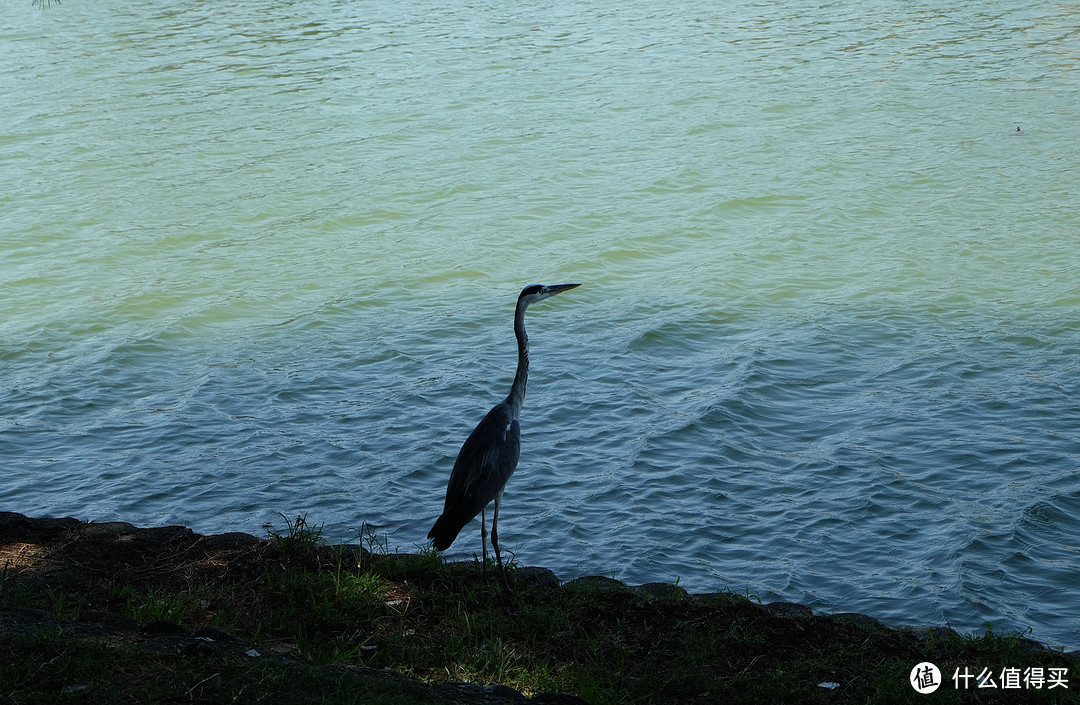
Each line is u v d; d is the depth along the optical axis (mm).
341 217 30141
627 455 16359
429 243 27859
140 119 41188
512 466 8828
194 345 21578
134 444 17125
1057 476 15242
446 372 19859
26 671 6273
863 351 20281
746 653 7746
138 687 6195
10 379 19812
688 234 28031
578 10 62688
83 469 16234
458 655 7527
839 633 8109
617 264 26031
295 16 62031
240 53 52500
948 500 14680
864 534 13906
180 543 9320
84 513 14773
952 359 19609
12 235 28938
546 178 33188
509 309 23156
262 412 18312
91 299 24250
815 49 51250
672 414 17734
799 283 24250
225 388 19328
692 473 15734
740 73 46656
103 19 62062
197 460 16484
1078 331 20609
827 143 36094
